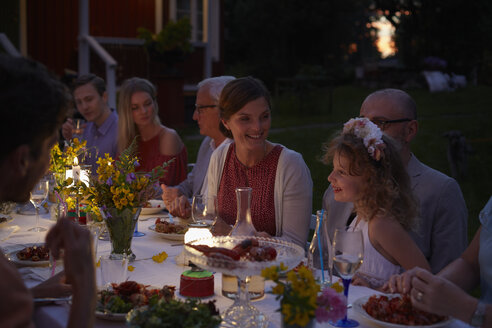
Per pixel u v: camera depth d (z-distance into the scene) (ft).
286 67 94.32
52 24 37.19
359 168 7.12
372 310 5.77
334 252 5.74
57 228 4.62
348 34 105.70
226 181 9.77
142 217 10.85
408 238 7.07
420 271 5.77
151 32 40.04
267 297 6.52
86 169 10.27
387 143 7.27
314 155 31.63
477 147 34.68
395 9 59.16
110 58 33.53
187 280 6.42
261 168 9.35
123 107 14.12
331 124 45.68
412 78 71.05
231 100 8.94
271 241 6.70
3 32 35.65
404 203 7.22
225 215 9.79
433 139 37.63
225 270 5.42
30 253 7.82
